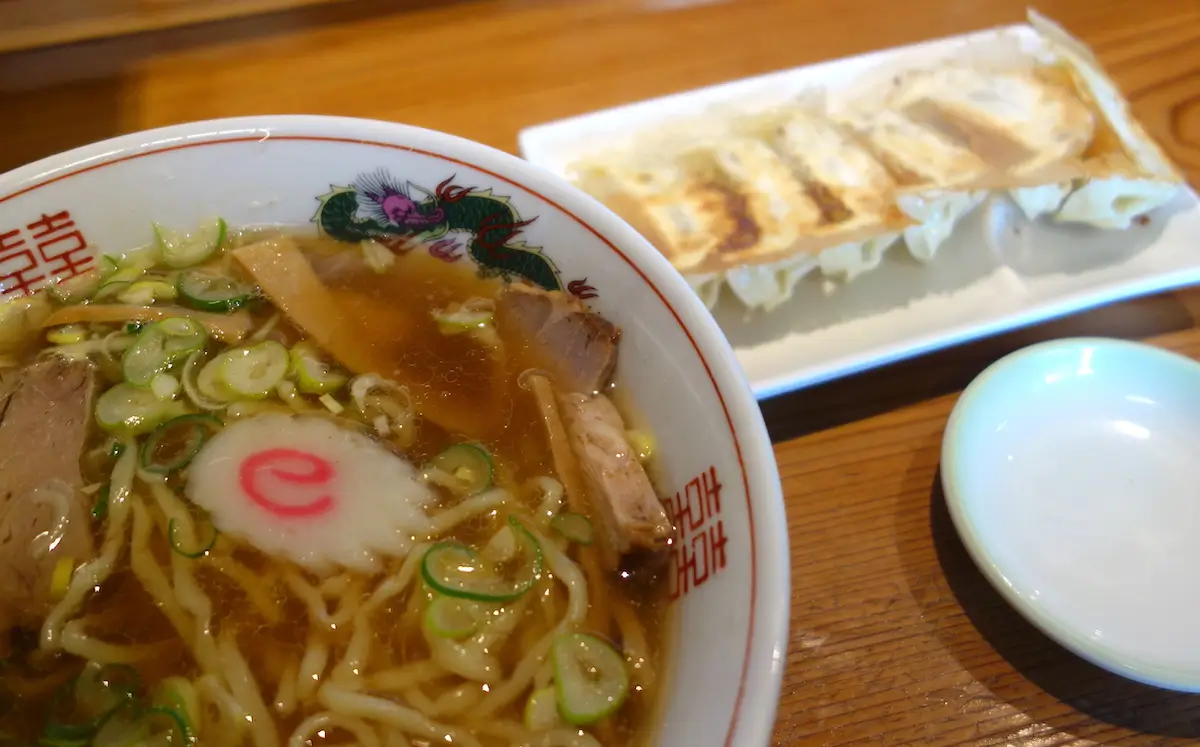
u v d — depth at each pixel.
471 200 0.20
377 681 0.17
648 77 0.33
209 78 0.31
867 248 0.28
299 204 0.21
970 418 0.23
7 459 0.19
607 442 0.18
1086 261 0.28
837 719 0.19
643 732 0.16
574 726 0.16
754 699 0.13
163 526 0.18
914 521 0.22
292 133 0.20
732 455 0.15
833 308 0.27
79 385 0.20
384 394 0.20
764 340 0.26
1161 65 0.33
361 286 0.22
